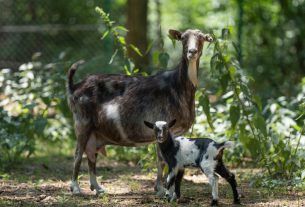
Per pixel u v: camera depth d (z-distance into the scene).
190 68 8.91
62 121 13.75
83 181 10.43
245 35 17.78
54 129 13.44
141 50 16.16
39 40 18.97
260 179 9.80
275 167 9.94
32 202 8.68
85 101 9.16
